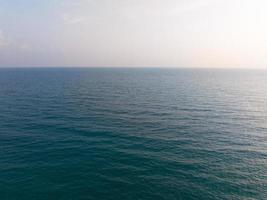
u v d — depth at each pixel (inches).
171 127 1363.2
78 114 1668.3
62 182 712.4
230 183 721.6
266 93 2896.2
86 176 755.4
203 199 635.5
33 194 642.2
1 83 3811.5
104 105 2032.5
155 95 2640.3
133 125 1400.1
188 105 2052.2
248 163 874.1
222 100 2325.3
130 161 879.7
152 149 1009.5
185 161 886.4
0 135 1159.6
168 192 668.1
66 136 1168.2
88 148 1007.0
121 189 681.6
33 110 1766.7
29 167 807.7
